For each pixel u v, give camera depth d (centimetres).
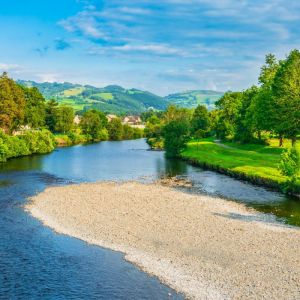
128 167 8719
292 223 4169
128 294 2694
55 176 7362
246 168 7175
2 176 7219
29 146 11419
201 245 3519
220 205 4956
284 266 3059
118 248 3484
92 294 2700
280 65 9644
